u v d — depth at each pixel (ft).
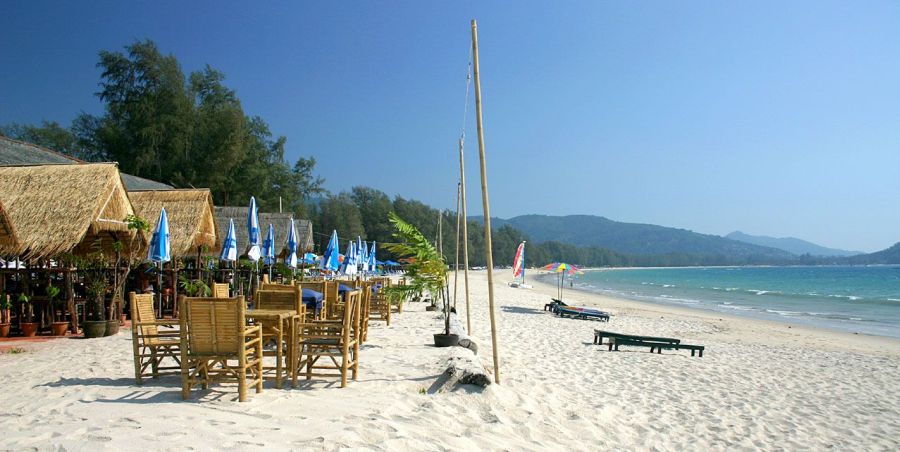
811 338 63.00
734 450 20.16
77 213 39.52
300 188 197.06
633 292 177.99
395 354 29.91
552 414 21.38
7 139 67.21
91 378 22.50
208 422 15.80
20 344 33.83
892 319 90.07
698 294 167.84
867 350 53.88
